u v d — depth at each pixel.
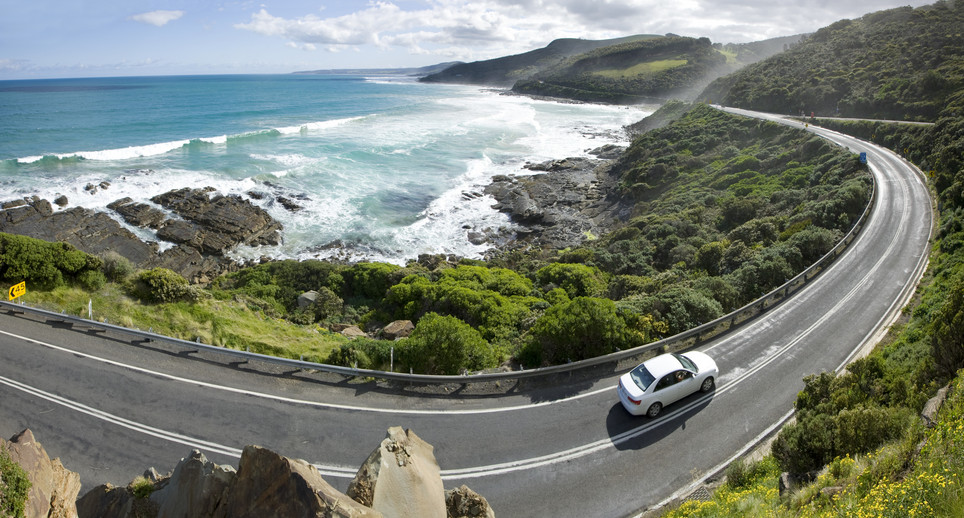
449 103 142.25
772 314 22.66
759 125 64.81
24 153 54.53
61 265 22.64
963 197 30.69
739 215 40.66
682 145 66.75
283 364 17.67
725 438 14.49
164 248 38.41
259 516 6.31
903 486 6.68
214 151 62.78
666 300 21.20
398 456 7.42
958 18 83.81
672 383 15.59
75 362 17.50
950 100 54.31
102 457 13.60
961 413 7.58
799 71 86.00
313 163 60.19
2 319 19.84
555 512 12.17
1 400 15.48
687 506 10.84
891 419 10.70
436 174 61.97
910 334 17.83
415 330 19.22
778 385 17.03
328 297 30.12
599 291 28.17
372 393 16.45
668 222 40.25
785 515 8.83
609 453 13.98
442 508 7.32
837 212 34.03
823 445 11.09
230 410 15.49
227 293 27.42
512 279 30.81
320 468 13.30
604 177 65.25
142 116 88.69
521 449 14.10
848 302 23.55
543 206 54.38
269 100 134.75
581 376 17.47
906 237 31.05
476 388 16.81
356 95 166.88
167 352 18.36
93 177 47.69
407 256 41.59
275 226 43.91
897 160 46.69
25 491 5.87
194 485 6.95
